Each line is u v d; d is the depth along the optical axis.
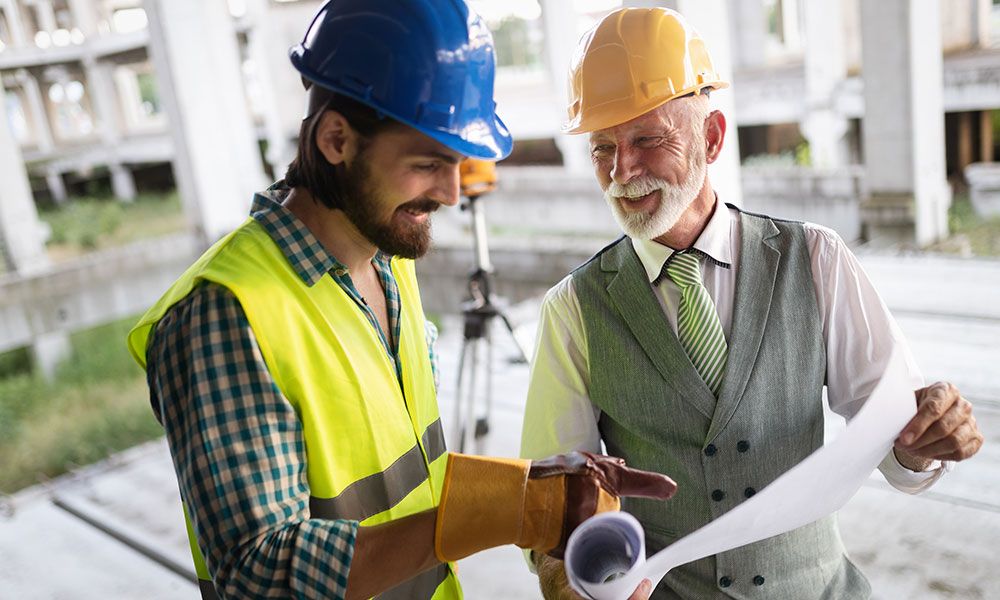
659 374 1.22
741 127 15.13
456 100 0.94
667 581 1.28
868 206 7.03
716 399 1.21
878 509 2.43
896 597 2.04
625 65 1.15
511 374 3.85
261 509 0.85
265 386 0.89
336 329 1.00
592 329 1.26
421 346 1.19
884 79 6.61
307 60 0.95
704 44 1.22
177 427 0.89
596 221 10.55
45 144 22.83
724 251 1.25
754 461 1.21
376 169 0.93
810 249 1.25
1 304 9.36
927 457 1.09
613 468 0.94
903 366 0.98
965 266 4.43
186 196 9.48
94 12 20.72
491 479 0.90
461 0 0.99
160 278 10.55
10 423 9.16
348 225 1.02
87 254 15.68
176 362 0.89
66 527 3.12
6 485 7.65
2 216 10.60
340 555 0.83
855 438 0.94
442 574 1.21
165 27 8.83
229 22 11.98
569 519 0.89
